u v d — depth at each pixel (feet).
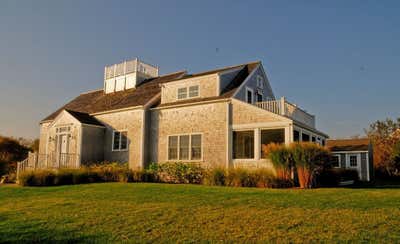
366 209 28.78
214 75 69.77
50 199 38.60
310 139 70.85
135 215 27.78
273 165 50.88
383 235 20.98
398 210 28.19
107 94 97.86
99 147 79.87
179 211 29.04
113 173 63.36
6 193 45.55
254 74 78.95
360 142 115.44
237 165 60.18
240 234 21.94
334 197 35.94
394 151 110.32
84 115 83.25
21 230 23.56
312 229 22.66
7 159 87.71
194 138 66.95
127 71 94.94
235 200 34.24
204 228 23.49
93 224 25.08
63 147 80.74
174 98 74.49
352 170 82.28
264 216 26.61
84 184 55.52
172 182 63.57
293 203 32.12
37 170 59.31
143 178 63.52
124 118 77.41
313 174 49.47
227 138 62.18
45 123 94.27
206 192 40.81
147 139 73.82
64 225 24.89
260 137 59.00
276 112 62.64
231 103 63.36
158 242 20.58
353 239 20.35
